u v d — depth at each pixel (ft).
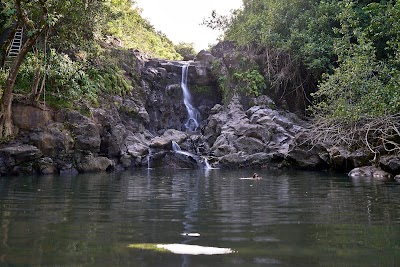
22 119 44.98
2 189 26.14
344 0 50.31
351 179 35.01
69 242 10.81
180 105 72.64
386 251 9.84
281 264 8.68
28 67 49.26
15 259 9.04
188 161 55.57
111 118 53.16
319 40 66.23
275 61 74.18
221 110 69.77
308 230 12.57
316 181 32.96
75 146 46.85
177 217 15.10
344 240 11.12
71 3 45.01
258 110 64.75
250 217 15.12
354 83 42.68
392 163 37.81
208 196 22.26
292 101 74.13
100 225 13.39
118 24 81.97
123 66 66.49
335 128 46.44
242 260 9.00
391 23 44.14
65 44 53.52
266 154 55.01
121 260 8.99
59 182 31.86
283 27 74.02
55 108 48.11
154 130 68.28
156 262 8.82
